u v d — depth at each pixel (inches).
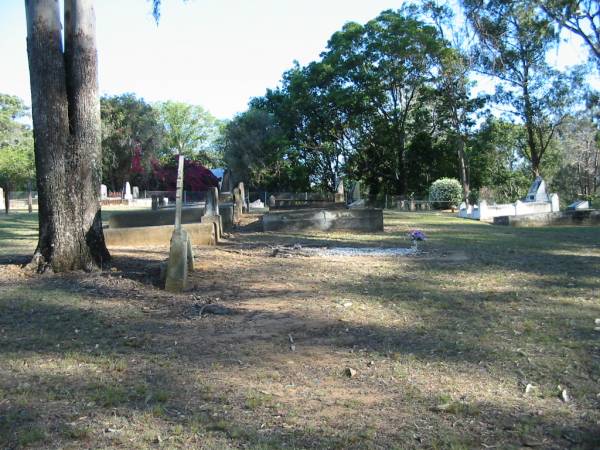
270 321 237.8
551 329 222.4
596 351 193.5
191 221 663.8
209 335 216.8
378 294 293.9
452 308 261.3
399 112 1815.9
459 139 1594.5
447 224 832.9
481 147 1749.5
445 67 1539.1
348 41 1739.7
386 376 171.5
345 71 1753.2
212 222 549.3
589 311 253.4
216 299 280.1
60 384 162.9
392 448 124.8
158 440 127.6
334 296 288.0
